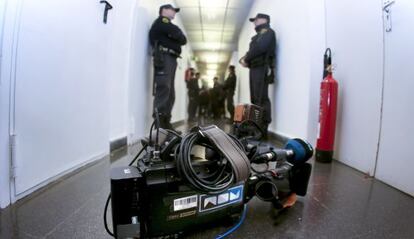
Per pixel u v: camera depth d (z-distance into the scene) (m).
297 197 0.93
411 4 0.99
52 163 1.01
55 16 1.00
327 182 1.12
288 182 0.81
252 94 2.50
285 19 2.28
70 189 0.95
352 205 0.86
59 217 0.72
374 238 0.65
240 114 1.41
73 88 1.16
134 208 0.54
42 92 0.93
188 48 6.25
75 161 1.19
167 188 0.55
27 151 0.86
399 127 1.04
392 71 1.09
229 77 5.34
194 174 0.54
